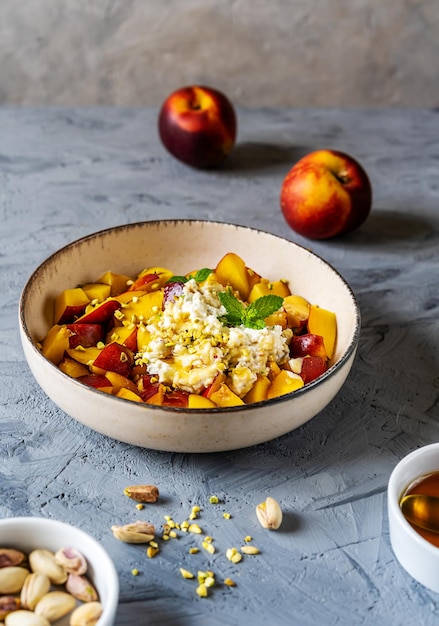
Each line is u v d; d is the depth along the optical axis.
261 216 1.67
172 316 1.16
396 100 2.28
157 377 1.12
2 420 1.14
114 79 2.23
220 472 1.08
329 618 0.90
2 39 2.16
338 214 1.53
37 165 1.80
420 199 1.76
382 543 0.99
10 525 0.88
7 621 0.83
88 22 2.13
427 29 2.18
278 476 1.08
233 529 1.01
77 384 1.00
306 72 2.23
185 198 1.71
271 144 1.95
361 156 1.92
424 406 1.22
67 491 1.04
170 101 1.77
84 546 0.88
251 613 0.91
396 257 1.57
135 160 1.85
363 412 1.20
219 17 2.14
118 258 1.34
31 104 2.27
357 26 2.17
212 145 1.75
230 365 1.12
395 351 1.33
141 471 1.08
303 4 2.13
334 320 1.23
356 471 1.10
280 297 1.19
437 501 0.94
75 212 1.64
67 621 0.86
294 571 0.96
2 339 1.29
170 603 0.91
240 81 2.24
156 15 2.13
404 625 0.90
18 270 1.45
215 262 1.37
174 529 1.00
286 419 1.03
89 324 1.20
